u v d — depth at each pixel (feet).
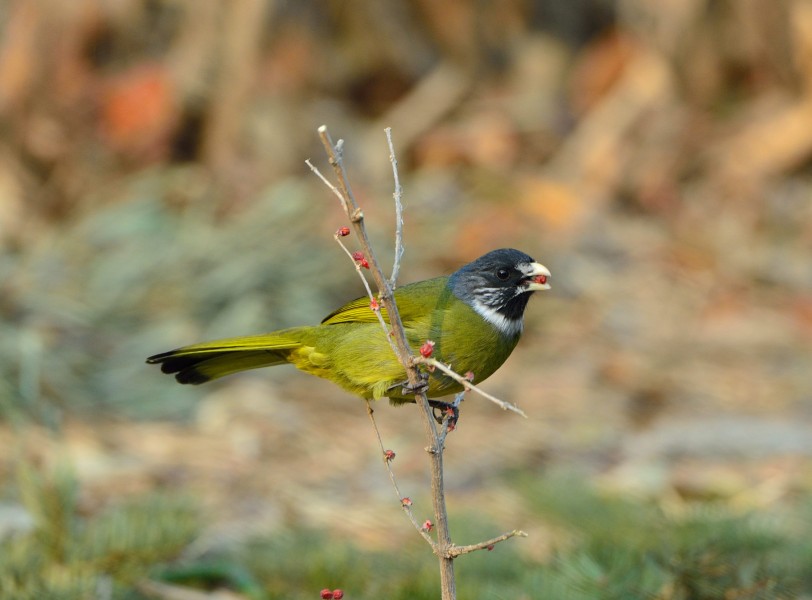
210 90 55.77
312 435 37.35
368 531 28.94
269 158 56.24
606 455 36.37
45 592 20.49
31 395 34.04
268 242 47.55
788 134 61.26
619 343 46.96
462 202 56.90
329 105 62.59
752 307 50.62
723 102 63.72
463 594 21.24
